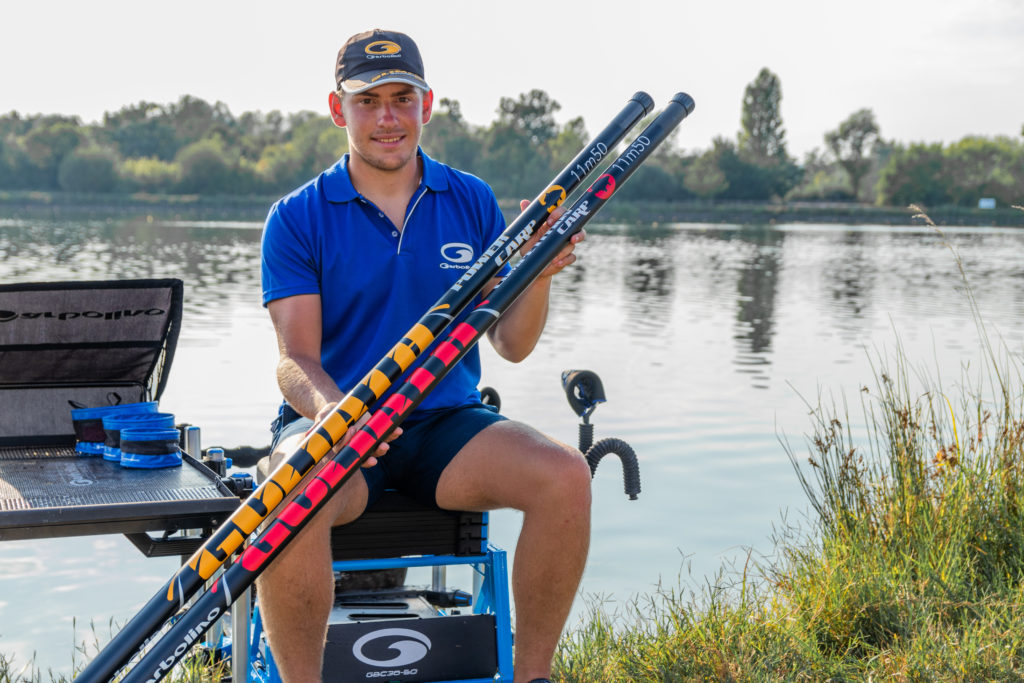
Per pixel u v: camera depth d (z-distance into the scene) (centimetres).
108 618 430
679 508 603
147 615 212
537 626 254
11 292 308
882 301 1938
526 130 14275
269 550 216
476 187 302
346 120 283
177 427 327
